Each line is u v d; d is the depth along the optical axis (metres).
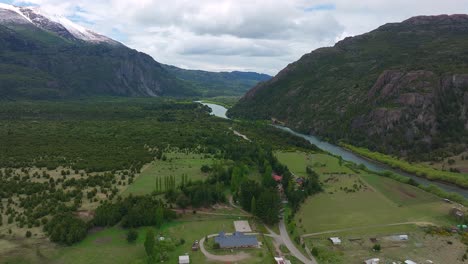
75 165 181.38
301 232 132.62
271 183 170.00
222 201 154.50
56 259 106.69
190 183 160.75
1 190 145.00
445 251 120.06
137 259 109.00
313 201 162.62
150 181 166.62
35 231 118.50
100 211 128.62
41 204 134.38
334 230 134.62
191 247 117.38
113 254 111.12
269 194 141.12
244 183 158.38
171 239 120.94
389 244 124.31
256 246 119.06
